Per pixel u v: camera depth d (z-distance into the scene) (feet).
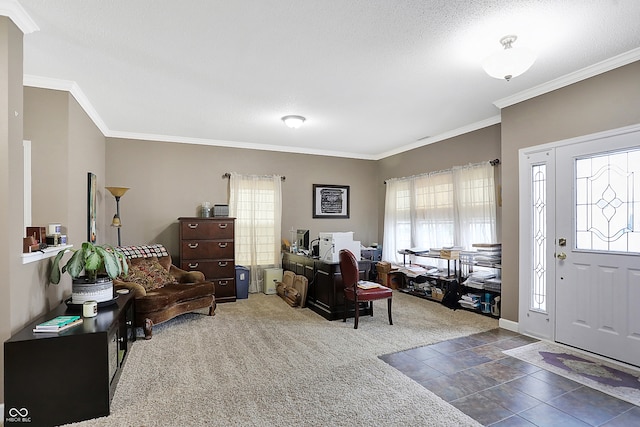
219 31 7.86
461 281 15.25
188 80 10.59
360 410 7.08
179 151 17.93
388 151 21.40
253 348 10.57
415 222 19.08
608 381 8.29
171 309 12.40
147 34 7.97
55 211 10.22
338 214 21.67
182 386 8.13
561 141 10.54
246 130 16.57
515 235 11.98
